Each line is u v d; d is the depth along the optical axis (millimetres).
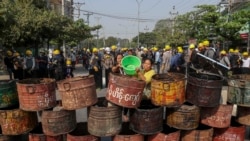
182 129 6227
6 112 6059
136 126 6039
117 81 5844
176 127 6223
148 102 6750
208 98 6125
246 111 6676
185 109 6145
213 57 13602
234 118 7078
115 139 6027
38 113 6957
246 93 6484
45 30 25609
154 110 5969
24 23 23766
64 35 31016
